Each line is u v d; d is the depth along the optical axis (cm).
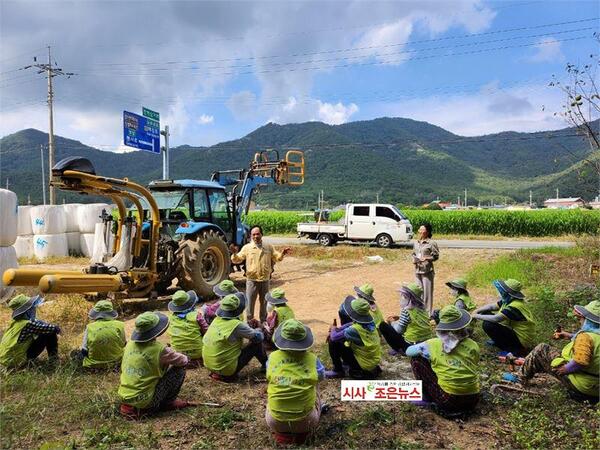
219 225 1003
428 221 2636
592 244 1273
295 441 351
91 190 695
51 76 2509
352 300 484
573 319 660
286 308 550
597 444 340
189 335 514
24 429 363
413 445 345
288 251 684
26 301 493
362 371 464
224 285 552
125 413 391
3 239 880
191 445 347
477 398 396
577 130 773
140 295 769
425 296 679
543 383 466
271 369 349
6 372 463
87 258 1484
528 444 342
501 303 563
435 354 395
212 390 453
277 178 1184
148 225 820
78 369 490
